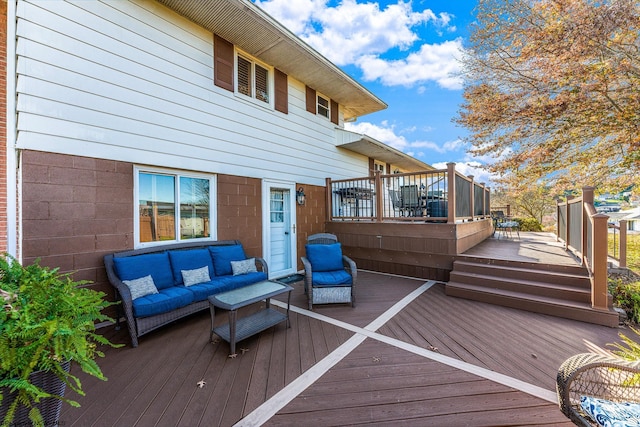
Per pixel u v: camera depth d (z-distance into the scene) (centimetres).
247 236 537
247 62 555
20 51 294
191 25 452
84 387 220
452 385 219
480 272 464
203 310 396
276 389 217
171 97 424
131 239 377
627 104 511
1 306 124
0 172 357
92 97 345
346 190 716
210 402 203
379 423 181
